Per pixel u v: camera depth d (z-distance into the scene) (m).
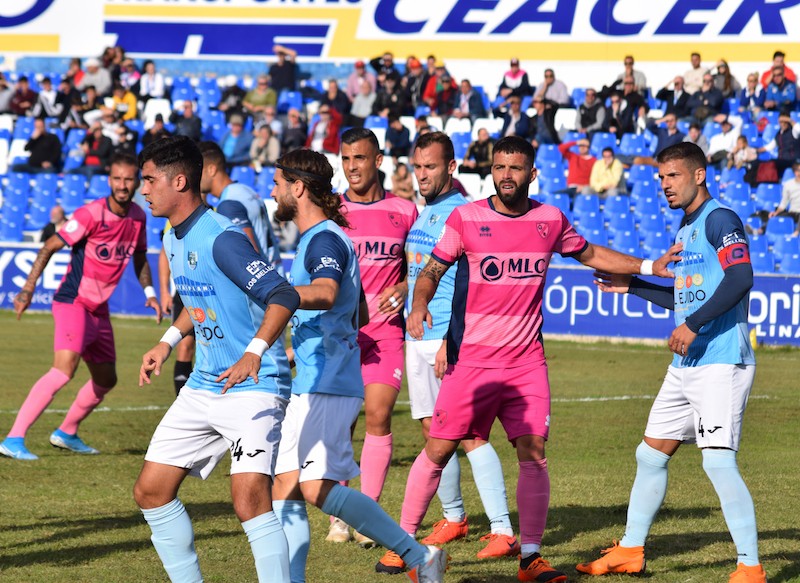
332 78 59.16
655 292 12.80
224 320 9.56
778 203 47.38
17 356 32.94
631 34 58.66
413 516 12.40
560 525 14.60
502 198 11.92
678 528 14.33
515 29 59.78
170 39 63.03
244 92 56.47
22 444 19.03
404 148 49.88
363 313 12.33
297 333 11.14
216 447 9.97
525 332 12.09
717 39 57.69
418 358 14.16
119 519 14.56
